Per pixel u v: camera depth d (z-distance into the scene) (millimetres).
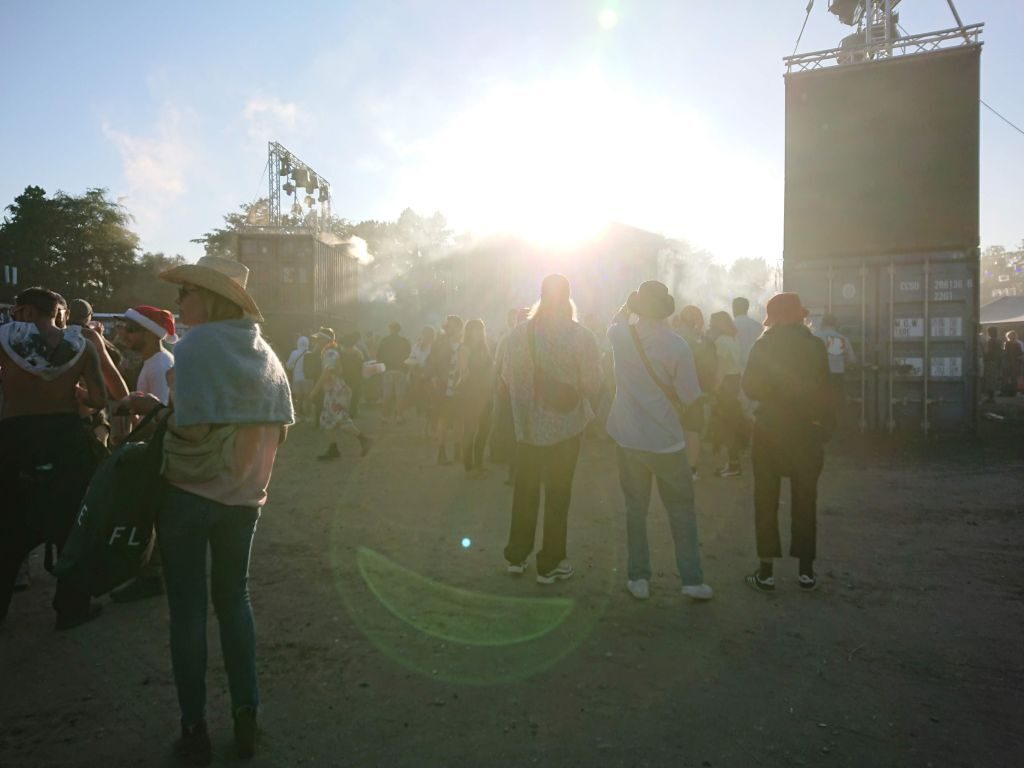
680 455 4582
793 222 12047
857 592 4781
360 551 5719
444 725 3158
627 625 4246
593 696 3410
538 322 4848
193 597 2855
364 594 4766
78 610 4195
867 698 3393
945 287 11250
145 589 4676
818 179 11914
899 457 9820
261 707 3311
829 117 11844
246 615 2977
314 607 4531
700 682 3547
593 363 4848
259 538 6094
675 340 4555
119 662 3783
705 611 4461
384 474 9023
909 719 3207
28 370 4062
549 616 4383
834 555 5570
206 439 2787
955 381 11234
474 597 4703
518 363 4863
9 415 4098
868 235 11664
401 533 6250
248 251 28688
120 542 2861
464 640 4039
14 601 4680
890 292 11516
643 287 4625
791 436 4676
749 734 3084
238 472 2871
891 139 11539
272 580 5031
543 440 4805
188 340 2801
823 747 2986
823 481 8336
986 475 8562
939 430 11320
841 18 15891
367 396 19531
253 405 2842
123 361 6945
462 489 8086
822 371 4660
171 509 2826
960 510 6938
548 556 4879
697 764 2867
